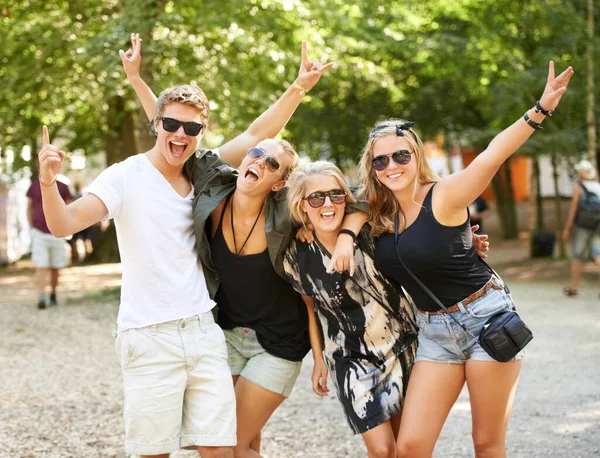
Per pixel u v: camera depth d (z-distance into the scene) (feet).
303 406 18.79
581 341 26.11
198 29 35.14
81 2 36.99
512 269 48.44
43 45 37.81
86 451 15.02
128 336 10.61
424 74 58.44
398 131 10.95
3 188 60.18
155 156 11.03
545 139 43.16
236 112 37.09
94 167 68.59
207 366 10.74
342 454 15.10
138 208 10.59
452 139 61.26
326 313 11.39
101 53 33.09
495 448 11.02
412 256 10.73
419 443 10.75
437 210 10.73
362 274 11.14
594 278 42.60
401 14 51.06
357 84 51.88
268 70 39.04
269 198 11.33
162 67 35.88
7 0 38.17
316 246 11.18
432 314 11.01
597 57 42.04
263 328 11.69
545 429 16.42
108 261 59.72
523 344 10.44
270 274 11.39
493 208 106.83
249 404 11.59
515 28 46.39
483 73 50.21
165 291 10.62
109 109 47.75
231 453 10.84
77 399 19.07
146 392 10.55
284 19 37.17
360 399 11.14
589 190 36.19
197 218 10.84
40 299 35.01
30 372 22.21
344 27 41.19
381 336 11.31
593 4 43.62
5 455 14.67
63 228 10.00
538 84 43.11
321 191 10.82
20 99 41.11
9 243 64.34
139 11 32.40
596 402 18.44
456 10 51.93
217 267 11.41
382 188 11.21
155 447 10.60
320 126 58.34
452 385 11.02
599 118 44.60
